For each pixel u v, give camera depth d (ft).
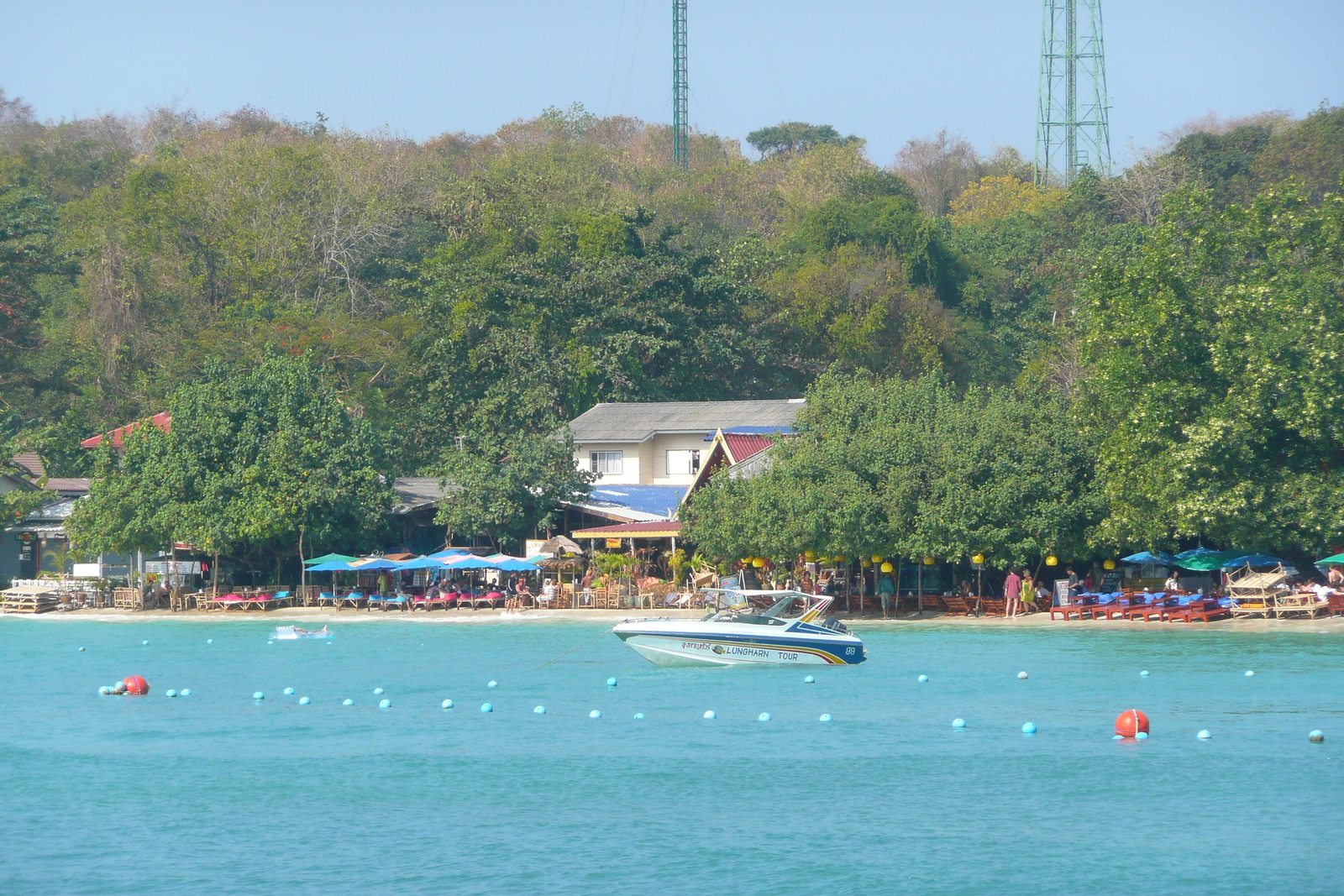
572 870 226.99
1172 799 268.62
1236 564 614.34
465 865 230.48
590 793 279.49
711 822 255.91
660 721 363.15
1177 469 584.40
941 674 447.83
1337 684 415.03
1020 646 527.40
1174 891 213.25
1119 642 538.06
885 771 297.12
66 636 631.56
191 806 271.28
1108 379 625.00
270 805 271.49
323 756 319.68
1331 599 593.42
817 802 270.46
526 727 356.38
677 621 469.16
